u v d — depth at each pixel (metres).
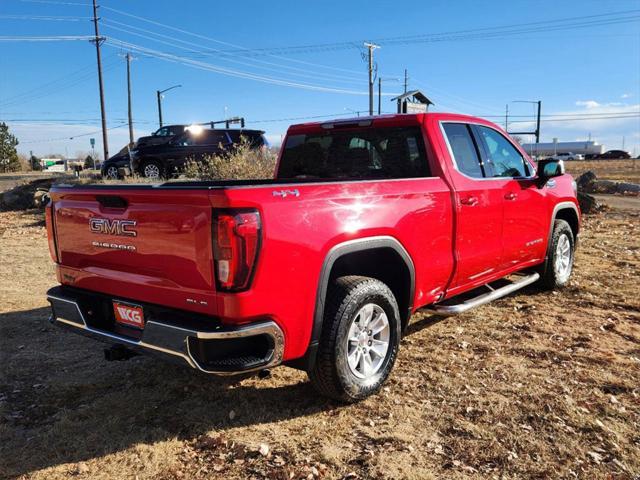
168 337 2.98
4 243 10.77
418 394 3.78
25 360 4.54
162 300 3.15
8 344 4.91
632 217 13.62
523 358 4.38
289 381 4.04
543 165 5.40
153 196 3.06
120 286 3.37
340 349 3.39
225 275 2.84
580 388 3.81
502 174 5.16
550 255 5.92
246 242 2.84
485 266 4.81
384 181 3.77
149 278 3.21
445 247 4.26
